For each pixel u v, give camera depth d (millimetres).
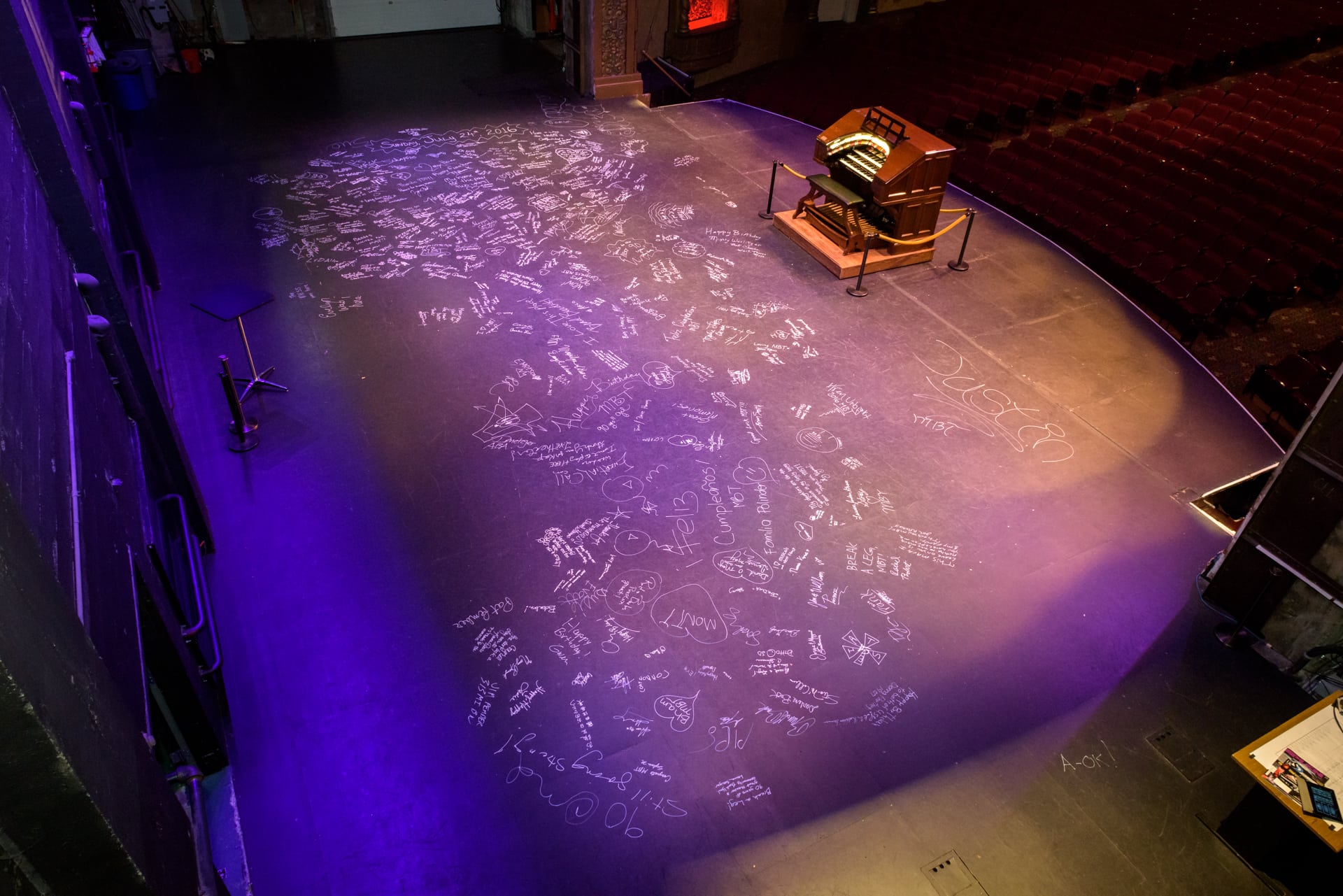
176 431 6195
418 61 17016
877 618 6625
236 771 5344
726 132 14648
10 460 2172
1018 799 5543
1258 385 10289
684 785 5461
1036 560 7227
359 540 6914
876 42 24281
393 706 5762
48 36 7508
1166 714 6129
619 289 10297
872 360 9438
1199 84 22000
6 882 1962
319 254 10516
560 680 6004
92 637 2588
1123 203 13695
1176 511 7773
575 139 14031
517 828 5176
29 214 3998
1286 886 5215
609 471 7754
